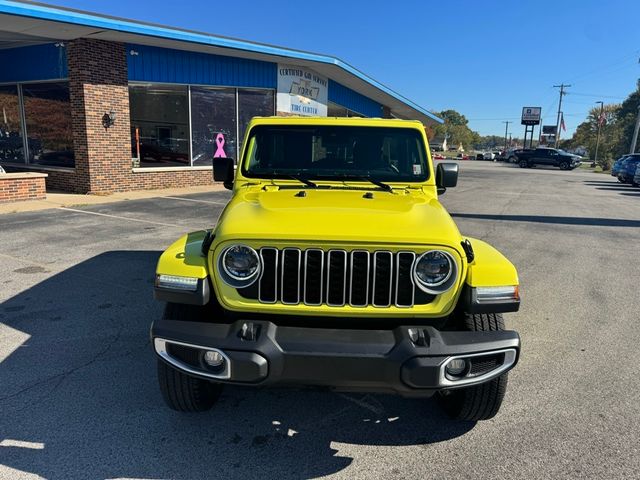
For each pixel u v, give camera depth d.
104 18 12.66
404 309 2.91
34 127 16.08
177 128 17.11
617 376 4.23
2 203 12.50
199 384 3.27
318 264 2.90
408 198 3.75
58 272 6.77
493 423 3.51
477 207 15.09
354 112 27.12
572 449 3.21
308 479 2.91
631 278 7.35
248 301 2.95
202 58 17.33
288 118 4.28
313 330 2.80
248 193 3.83
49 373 4.05
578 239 10.27
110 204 13.04
